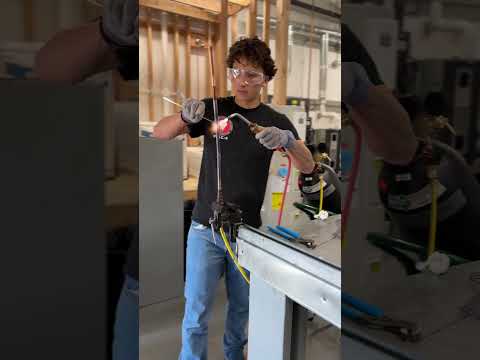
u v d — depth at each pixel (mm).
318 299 836
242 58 1546
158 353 1857
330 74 3561
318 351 1712
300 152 1549
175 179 2213
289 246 966
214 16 3348
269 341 1083
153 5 3215
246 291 1606
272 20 3117
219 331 2037
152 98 3482
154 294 2217
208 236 1535
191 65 3609
